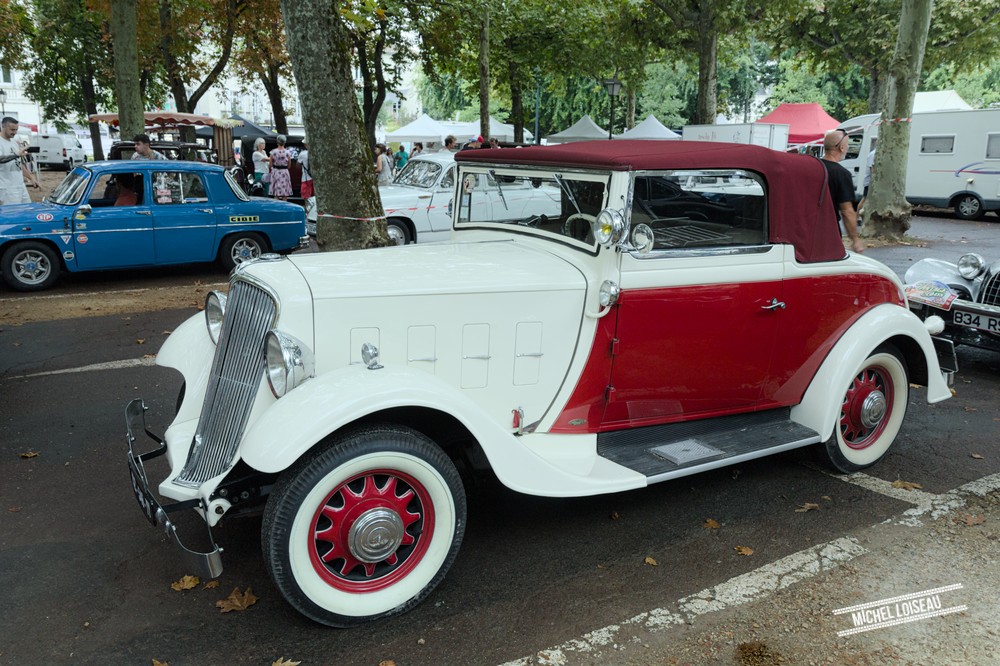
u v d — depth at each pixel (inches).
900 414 172.9
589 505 152.9
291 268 123.6
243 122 926.4
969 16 816.9
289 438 99.3
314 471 102.7
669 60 1147.9
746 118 2005.4
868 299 163.6
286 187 582.6
